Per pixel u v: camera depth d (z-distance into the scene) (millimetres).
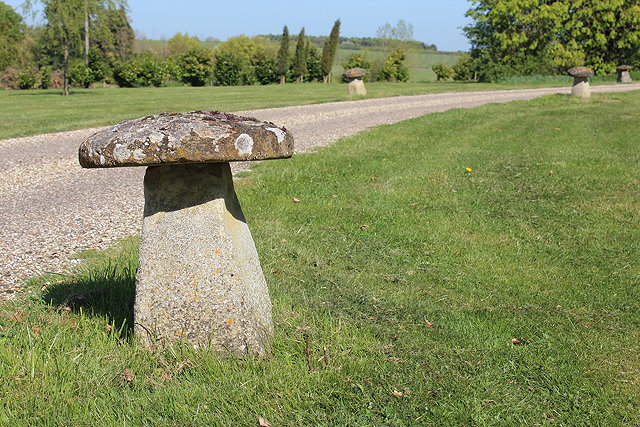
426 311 4328
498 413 3016
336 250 5707
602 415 3039
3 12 56969
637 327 4141
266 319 3459
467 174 9328
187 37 71312
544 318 4266
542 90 31406
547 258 5723
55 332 3473
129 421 2789
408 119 16484
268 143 3016
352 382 3209
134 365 3168
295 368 3266
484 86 36094
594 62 44781
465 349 3693
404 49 55125
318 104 23156
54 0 29969
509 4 41188
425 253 5770
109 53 48312
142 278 3266
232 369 3174
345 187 8273
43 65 45406
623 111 18844
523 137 13367
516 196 8086
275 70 53281
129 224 6465
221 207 3322
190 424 2814
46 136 14547
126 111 21047
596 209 7445
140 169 10219
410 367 3424
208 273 3236
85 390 2971
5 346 3223
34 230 6195
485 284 5004
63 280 4562
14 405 2801
